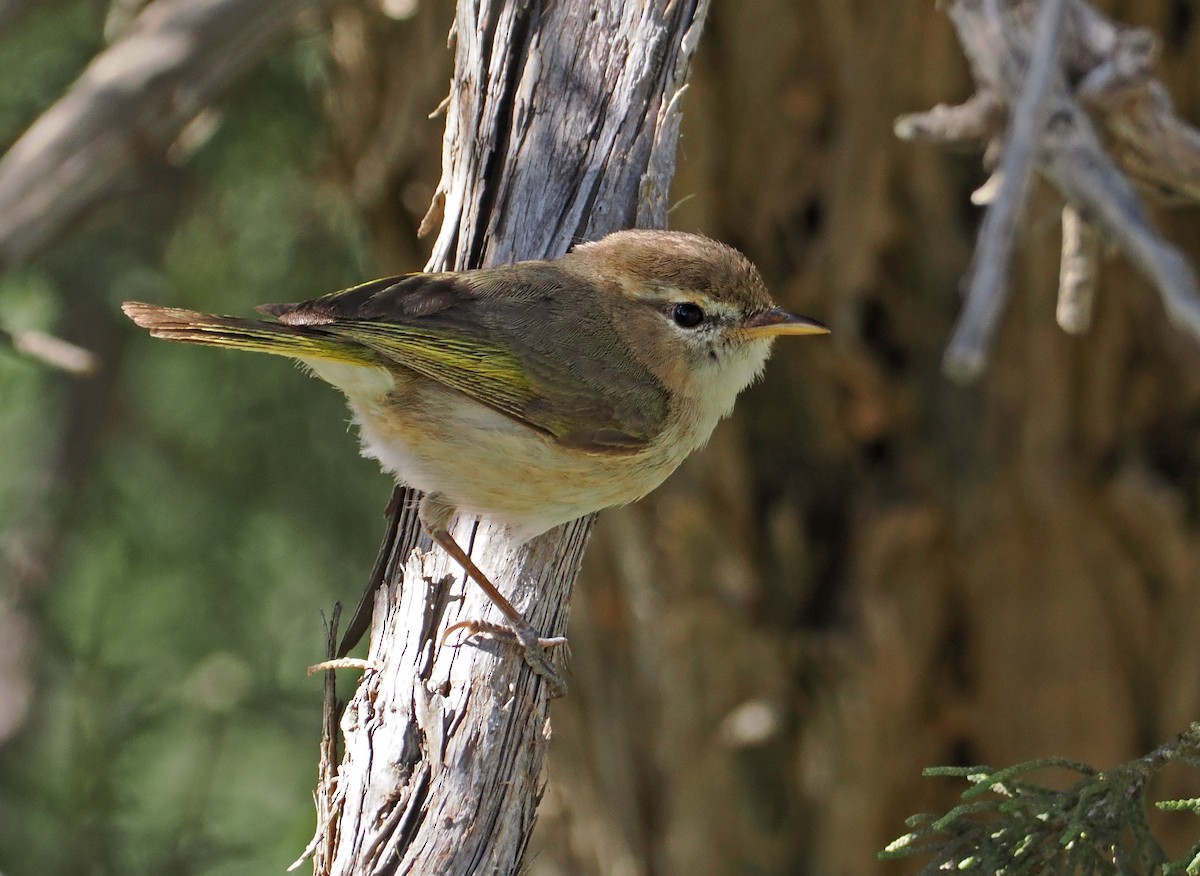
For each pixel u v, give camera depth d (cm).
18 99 1357
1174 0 1123
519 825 755
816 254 1178
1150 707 1201
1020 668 1199
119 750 1351
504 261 925
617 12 938
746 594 1209
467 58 943
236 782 1517
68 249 1390
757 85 1142
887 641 1180
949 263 1156
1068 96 694
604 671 1273
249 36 1081
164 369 1468
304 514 1458
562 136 931
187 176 1309
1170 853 1201
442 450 870
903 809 1226
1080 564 1179
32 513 1458
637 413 894
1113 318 1133
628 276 907
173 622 1458
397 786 736
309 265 1396
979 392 1164
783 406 1208
